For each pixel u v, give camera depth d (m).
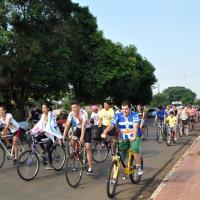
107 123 13.85
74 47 37.59
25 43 30.17
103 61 42.97
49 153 11.48
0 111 12.45
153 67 65.88
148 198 8.64
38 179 10.68
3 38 29.27
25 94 34.59
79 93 44.47
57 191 9.37
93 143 13.61
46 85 35.44
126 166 9.70
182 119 25.25
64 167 12.12
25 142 17.62
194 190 8.88
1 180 10.57
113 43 44.84
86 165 11.13
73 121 10.83
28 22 32.69
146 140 22.39
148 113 63.31
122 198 8.72
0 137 12.59
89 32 41.31
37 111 25.39
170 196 8.38
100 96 46.00
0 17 30.81
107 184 8.59
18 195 8.99
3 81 31.08
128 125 9.43
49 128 11.30
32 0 32.44
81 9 40.03
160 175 11.40
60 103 54.84
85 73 41.62
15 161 12.51
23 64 31.11
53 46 32.62
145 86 66.88
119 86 47.59
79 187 9.80
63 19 35.50
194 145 18.80
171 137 20.45
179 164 12.63
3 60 30.03
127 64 47.72
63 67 34.00
